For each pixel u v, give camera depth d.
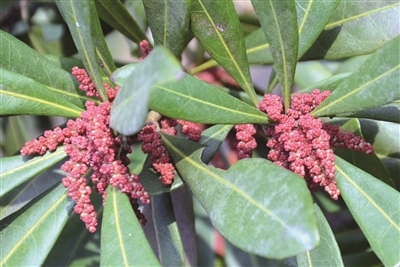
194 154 0.30
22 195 0.38
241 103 0.29
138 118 0.24
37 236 0.31
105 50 0.32
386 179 0.34
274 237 0.24
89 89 0.31
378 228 0.28
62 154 0.31
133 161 0.42
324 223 0.30
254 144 0.32
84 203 0.30
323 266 0.30
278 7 0.29
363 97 0.28
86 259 0.41
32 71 0.32
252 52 0.36
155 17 0.31
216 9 0.31
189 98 0.28
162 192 0.30
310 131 0.29
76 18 0.29
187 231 0.37
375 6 0.33
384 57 0.27
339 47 0.34
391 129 0.36
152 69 0.23
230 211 0.26
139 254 0.27
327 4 0.31
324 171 0.29
